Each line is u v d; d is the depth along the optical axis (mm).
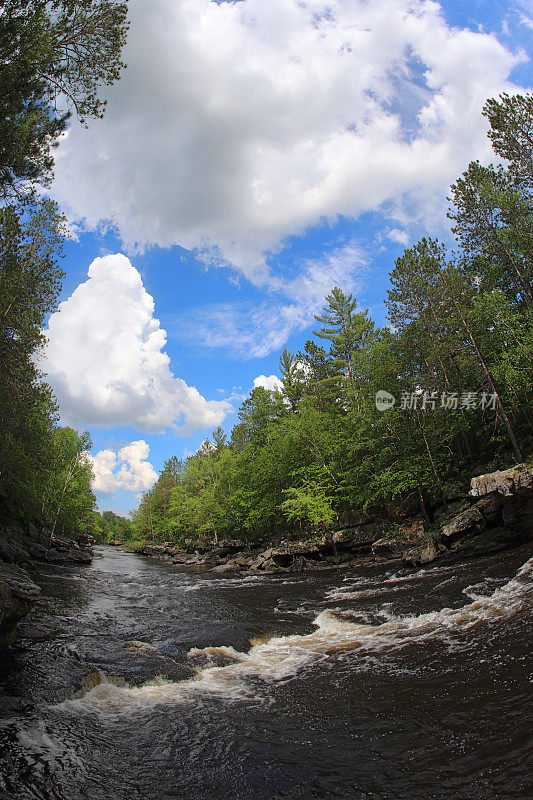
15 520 35562
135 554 78875
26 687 8234
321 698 7461
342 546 29625
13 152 12102
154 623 14367
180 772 5473
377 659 8984
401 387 29203
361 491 31297
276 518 41188
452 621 10469
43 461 33656
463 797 4387
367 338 50125
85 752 5980
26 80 11062
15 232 21359
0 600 10281
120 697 8094
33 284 24891
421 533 24609
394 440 28969
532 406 24000
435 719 6082
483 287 30703
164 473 93125
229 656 10609
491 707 6078
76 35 11562
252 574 29922
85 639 11984
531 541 18062
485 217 29969
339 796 4715
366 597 15594
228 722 6859
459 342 27828
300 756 5664
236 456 51406
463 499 24500
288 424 37438
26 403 26312
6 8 10523
